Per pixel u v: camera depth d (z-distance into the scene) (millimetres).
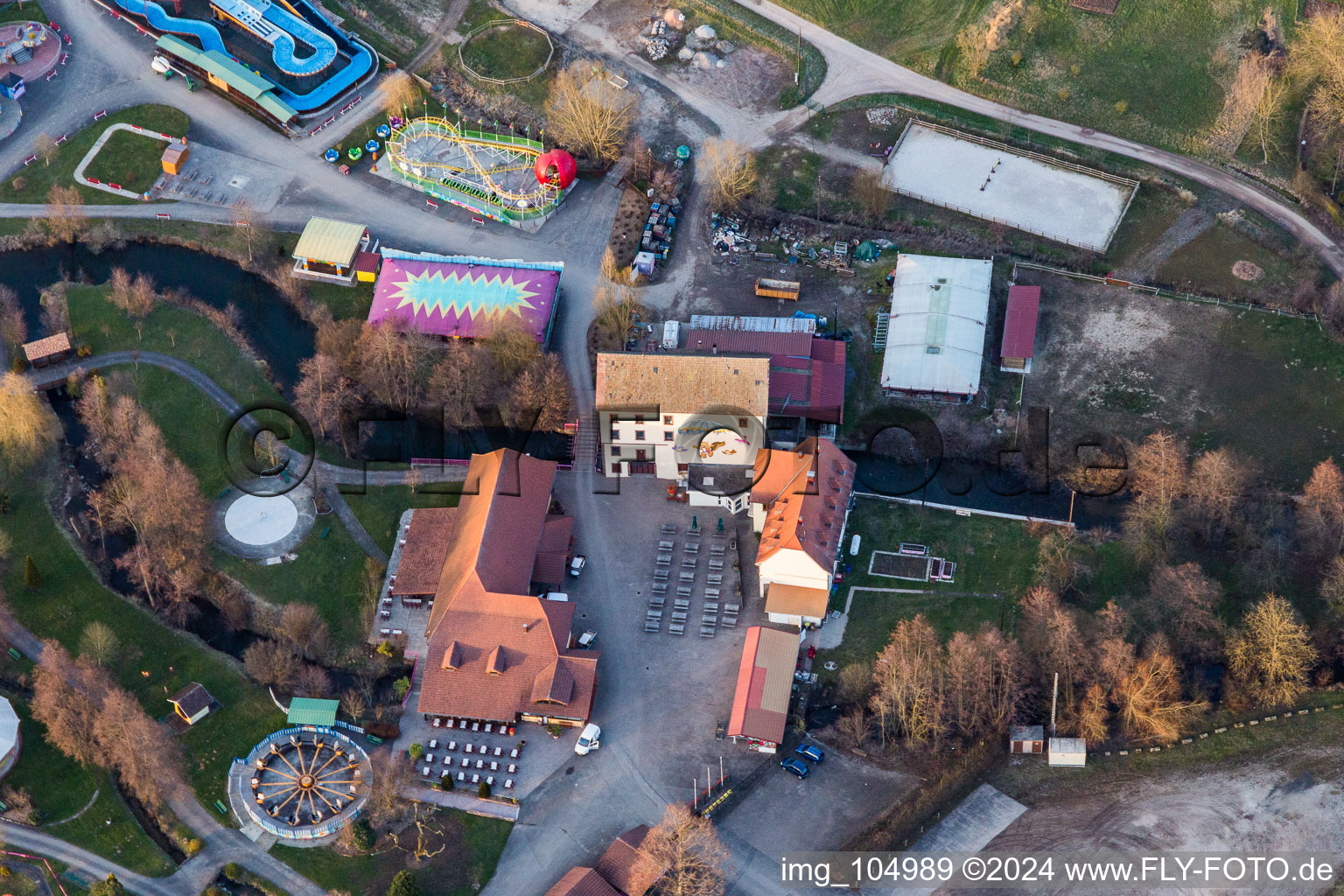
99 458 191000
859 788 162125
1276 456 186125
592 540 184125
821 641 173750
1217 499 176000
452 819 161125
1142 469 181125
